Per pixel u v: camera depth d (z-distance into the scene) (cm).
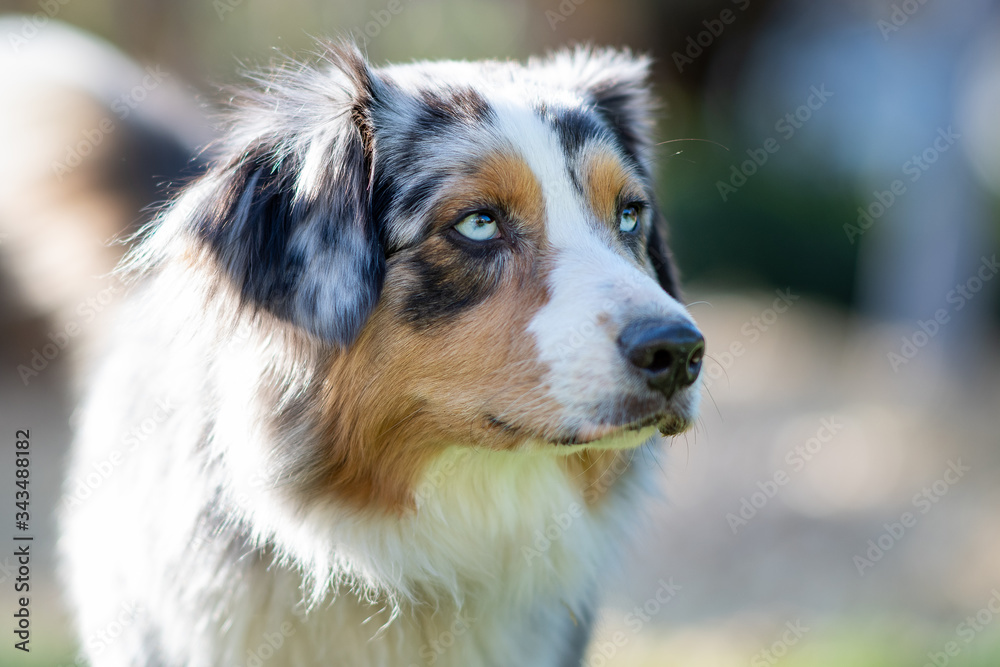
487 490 430
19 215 679
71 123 672
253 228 397
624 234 454
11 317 827
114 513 463
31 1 1491
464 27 1838
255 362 401
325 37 466
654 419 381
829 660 746
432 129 420
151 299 445
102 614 459
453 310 401
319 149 395
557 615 463
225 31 1642
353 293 389
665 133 2303
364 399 406
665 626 931
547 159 414
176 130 691
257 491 402
